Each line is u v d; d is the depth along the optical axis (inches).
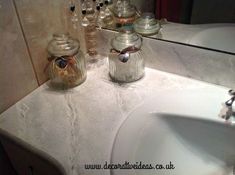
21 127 24.8
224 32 25.3
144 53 31.5
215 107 24.9
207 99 25.9
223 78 27.6
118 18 31.4
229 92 25.4
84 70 30.7
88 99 27.8
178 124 25.5
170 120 25.4
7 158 30.2
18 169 30.6
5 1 23.1
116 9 31.2
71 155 21.6
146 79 30.4
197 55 27.8
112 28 32.6
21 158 27.0
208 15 25.3
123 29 30.8
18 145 24.1
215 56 26.6
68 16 30.9
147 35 29.9
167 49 29.5
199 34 26.8
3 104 26.4
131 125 23.7
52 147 22.5
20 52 26.3
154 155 23.6
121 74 30.0
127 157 20.7
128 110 25.9
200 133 25.2
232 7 23.8
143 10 29.3
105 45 34.7
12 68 26.0
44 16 27.5
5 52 24.8
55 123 25.0
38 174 27.2
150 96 27.4
